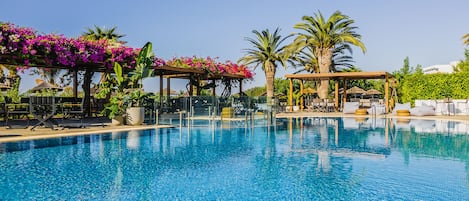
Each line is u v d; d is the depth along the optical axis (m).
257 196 4.64
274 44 28.48
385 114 20.75
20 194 4.62
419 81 23.25
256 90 39.19
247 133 11.59
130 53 14.90
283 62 27.61
